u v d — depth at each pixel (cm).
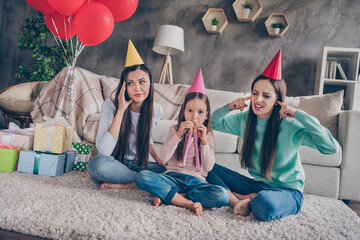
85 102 211
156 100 247
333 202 159
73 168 181
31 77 351
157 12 390
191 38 383
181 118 134
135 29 396
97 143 142
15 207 103
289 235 100
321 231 106
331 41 354
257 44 369
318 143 116
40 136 165
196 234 93
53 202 113
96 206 113
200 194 121
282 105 120
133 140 153
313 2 357
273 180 128
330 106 208
